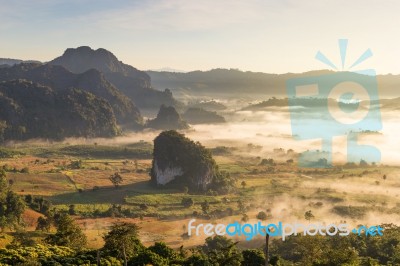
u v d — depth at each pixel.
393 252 124.69
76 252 103.00
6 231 156.12
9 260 94.19
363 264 102.56
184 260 96.56
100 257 95.12
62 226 122.31
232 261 94.62
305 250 108.25
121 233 90.44
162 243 103.44
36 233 151.50
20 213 176.12
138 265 91.44
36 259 95.06
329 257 98.62
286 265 107.38
